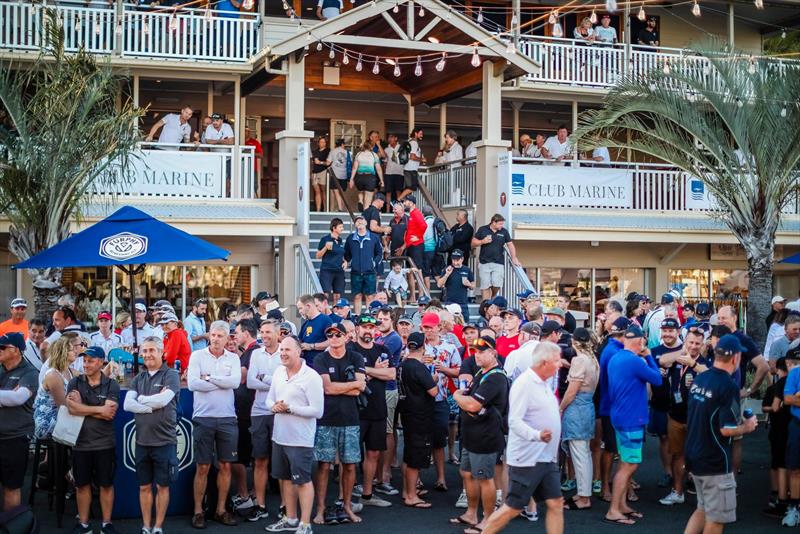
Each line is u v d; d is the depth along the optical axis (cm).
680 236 2223
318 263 2017
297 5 2481
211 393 1025
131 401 969
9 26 2005
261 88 2514
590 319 2347
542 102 2514
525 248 2283
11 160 1530
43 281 1517
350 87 2455
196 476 1029
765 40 3097
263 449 1055
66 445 1002
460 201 2255
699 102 2094
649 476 1290
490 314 1312
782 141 1880
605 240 2172
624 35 2438
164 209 1950
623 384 1050
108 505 978
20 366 970
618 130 2447
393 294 1886
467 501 1045
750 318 1948
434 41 2025
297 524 1012
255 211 1995
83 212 1862
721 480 877
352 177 2241
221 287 2108
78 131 1522
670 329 1178
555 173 2238
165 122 2123
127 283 2056
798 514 1048
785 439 1084
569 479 1197
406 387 1108
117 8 2064
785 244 2373
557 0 2616
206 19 2142
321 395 977
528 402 879
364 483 1132
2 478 964
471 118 2739
